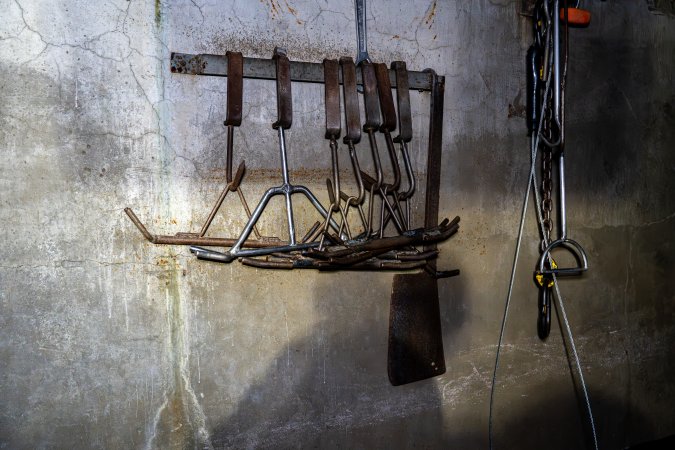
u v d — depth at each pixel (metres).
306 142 1.71
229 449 1.66
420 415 1.90
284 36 1.69
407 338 1.85
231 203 1.63
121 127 1.52
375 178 1.79
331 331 1.77
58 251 1.47
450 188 1.92
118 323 1.53
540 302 2.03
